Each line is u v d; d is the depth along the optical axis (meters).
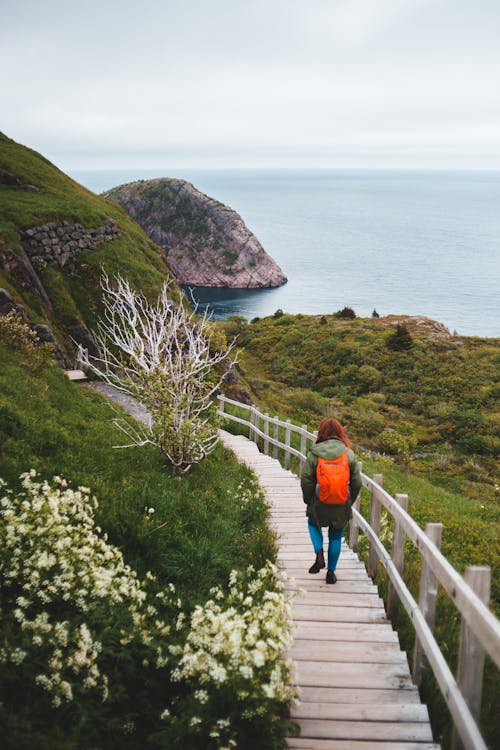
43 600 3.80
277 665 3.26
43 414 9.70
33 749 2.74
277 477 12.80
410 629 5.01
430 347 65.81
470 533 11.84
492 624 2.46
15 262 22.42
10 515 4.23
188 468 9.31
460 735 2.83
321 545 6.02
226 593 5.41
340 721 3.65
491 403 48.03
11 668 3.26
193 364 9.55
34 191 30.72
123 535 5.75
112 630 3.82
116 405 15.29
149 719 3.44
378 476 6.27
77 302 24.66
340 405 47.19
